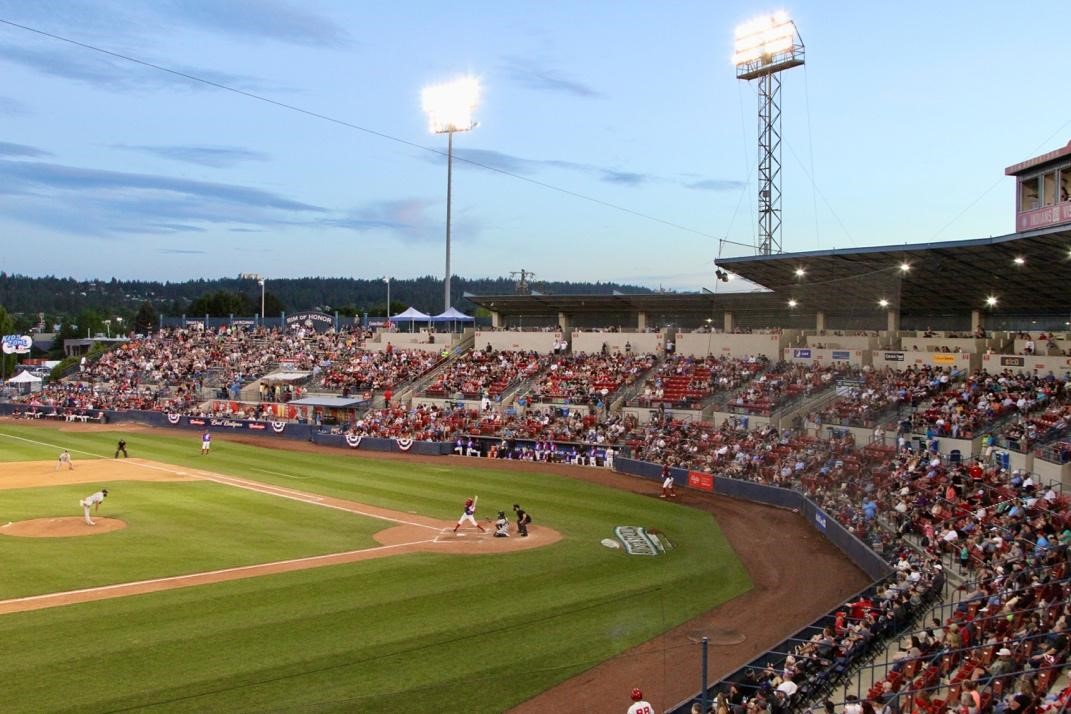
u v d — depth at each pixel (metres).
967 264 42.16
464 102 79.06
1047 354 47.12
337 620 22.53
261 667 19.20
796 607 24.78
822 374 50.81
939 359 48.78
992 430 39.84
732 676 18.42
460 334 80.94
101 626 21.50
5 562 27.22
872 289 48.72
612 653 20.84
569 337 72.69
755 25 61.09
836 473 38.81
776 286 52.94
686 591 26.28
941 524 29.28
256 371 83.81
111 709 16.88
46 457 54.41
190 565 27.61
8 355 127.00
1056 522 25.53
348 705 17.45
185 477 46.25
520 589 25.89
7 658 19.22
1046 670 15.15
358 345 87.19
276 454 57.88
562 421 59.44
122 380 88.75
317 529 33.81
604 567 28.84
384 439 60.88
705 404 55.69
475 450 58.34
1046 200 38.16
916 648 17.97
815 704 17.09
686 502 41.66
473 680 18.95
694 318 69.19
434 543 31.91
